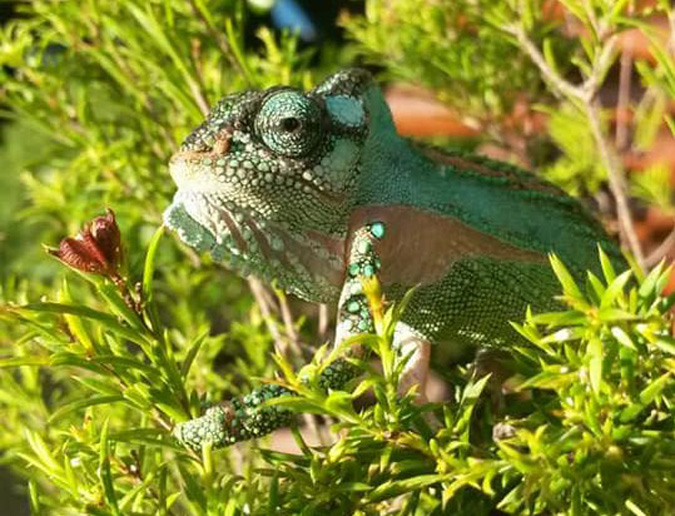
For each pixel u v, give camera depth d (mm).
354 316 283
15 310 267
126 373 275
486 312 302
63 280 278
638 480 256
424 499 298
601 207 419
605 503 260
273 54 377
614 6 316
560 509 260
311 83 376
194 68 345
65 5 370
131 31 356
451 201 300
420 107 477
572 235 310
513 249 303
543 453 254
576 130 405
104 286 270
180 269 394
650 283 257
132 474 281
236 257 289
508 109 409
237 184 282
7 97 382
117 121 377
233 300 410
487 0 373
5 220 677
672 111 431
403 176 297
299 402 260
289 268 290
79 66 378
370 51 422
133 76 371
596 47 332
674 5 332
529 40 366
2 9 521
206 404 277
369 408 281
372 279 266
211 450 268
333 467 269
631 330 254
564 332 259
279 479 278
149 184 375
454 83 410
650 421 266
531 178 313
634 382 257
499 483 281
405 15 408
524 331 261
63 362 270
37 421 343
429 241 296
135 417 339
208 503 267
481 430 298
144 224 382
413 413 265
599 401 256
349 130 287
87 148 376
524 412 299
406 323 302
